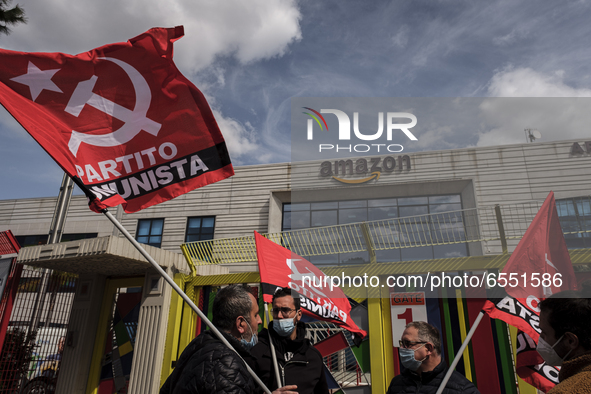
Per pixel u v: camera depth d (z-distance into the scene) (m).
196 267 5.96
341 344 4.49
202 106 2.65
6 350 5.74
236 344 2.02
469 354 4.07
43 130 2.33
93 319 6.22
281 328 2.64
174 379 1.86
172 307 5.61
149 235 12.95
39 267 6.07
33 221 14.80
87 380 5.93
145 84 2.63
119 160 2.49
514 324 2.06
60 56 2.52
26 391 5.82
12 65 2.40
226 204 12.61
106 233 13.39
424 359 2.33
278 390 2.16
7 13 6.20
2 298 5.83
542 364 2.46
